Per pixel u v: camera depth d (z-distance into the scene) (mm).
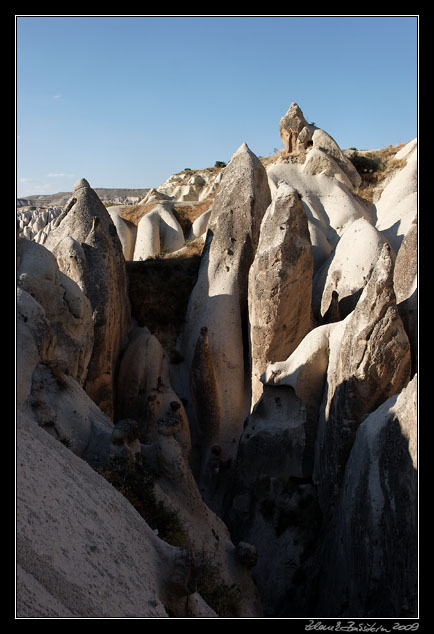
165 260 20031
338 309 15531
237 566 11148
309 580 12328
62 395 10992
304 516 13102
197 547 10562
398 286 13891
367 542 9500
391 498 9219
